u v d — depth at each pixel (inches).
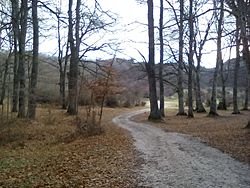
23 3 1102.4
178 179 420.2
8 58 1557.6
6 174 481.7
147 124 1160.2
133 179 429.7
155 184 403.2
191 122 1165.7
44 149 682.8
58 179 441.7
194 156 561.0
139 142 733.3
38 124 975.0
